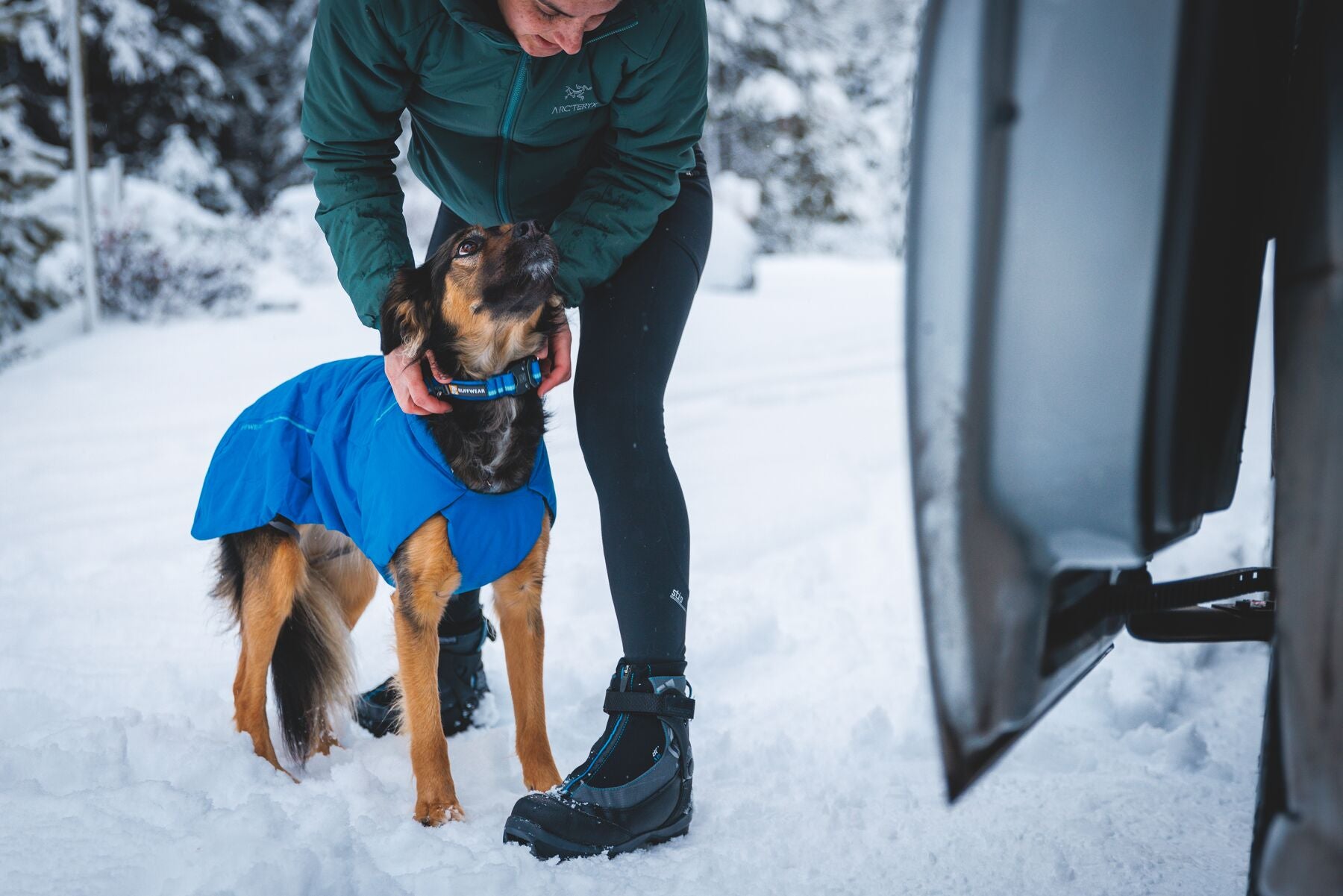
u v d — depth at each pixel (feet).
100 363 31.19
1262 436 9.62
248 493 8.54
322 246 48.65
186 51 60.39
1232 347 4.26
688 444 21.12
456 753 8.93
